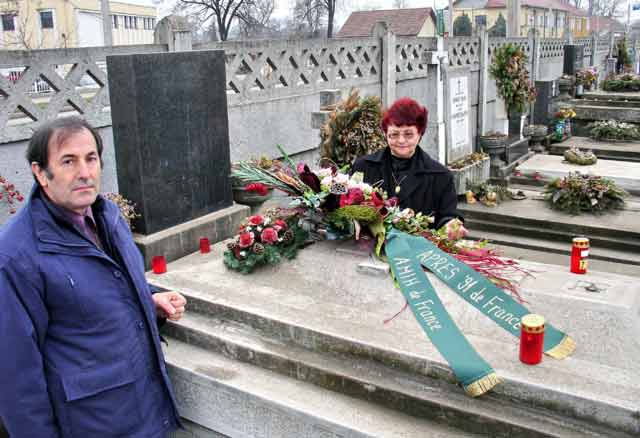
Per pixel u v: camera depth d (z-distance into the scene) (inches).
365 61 354.6
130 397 94.9
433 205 139.9
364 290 122.0
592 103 557.6
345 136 187.6
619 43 909.8
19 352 83.9
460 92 346.3
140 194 147.1
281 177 138.2
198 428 119.1
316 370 109.3
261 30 1232.8
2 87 202.4
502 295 111.7
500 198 341.1
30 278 85.4
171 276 140.8
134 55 138.9
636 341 100.3
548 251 291.9
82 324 89.9
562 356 100.2
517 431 91.7
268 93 293.1
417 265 120.3
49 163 88.0
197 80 157.2
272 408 106.0
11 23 1137.4
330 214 131.9
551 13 1946.4
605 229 291.7
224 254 142.6
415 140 135.5
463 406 96.7
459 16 1796.3
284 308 122.1
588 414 90.5
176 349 124.8
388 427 97.5
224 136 168.6
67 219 90.0
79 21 1202.6
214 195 167.9
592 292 111.2
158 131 148.4
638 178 350.0
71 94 222.8
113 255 98.0
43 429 87.3
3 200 205.2
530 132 443.8
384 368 106.4
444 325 108.0
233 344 119.2
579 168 384.8
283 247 138.1
